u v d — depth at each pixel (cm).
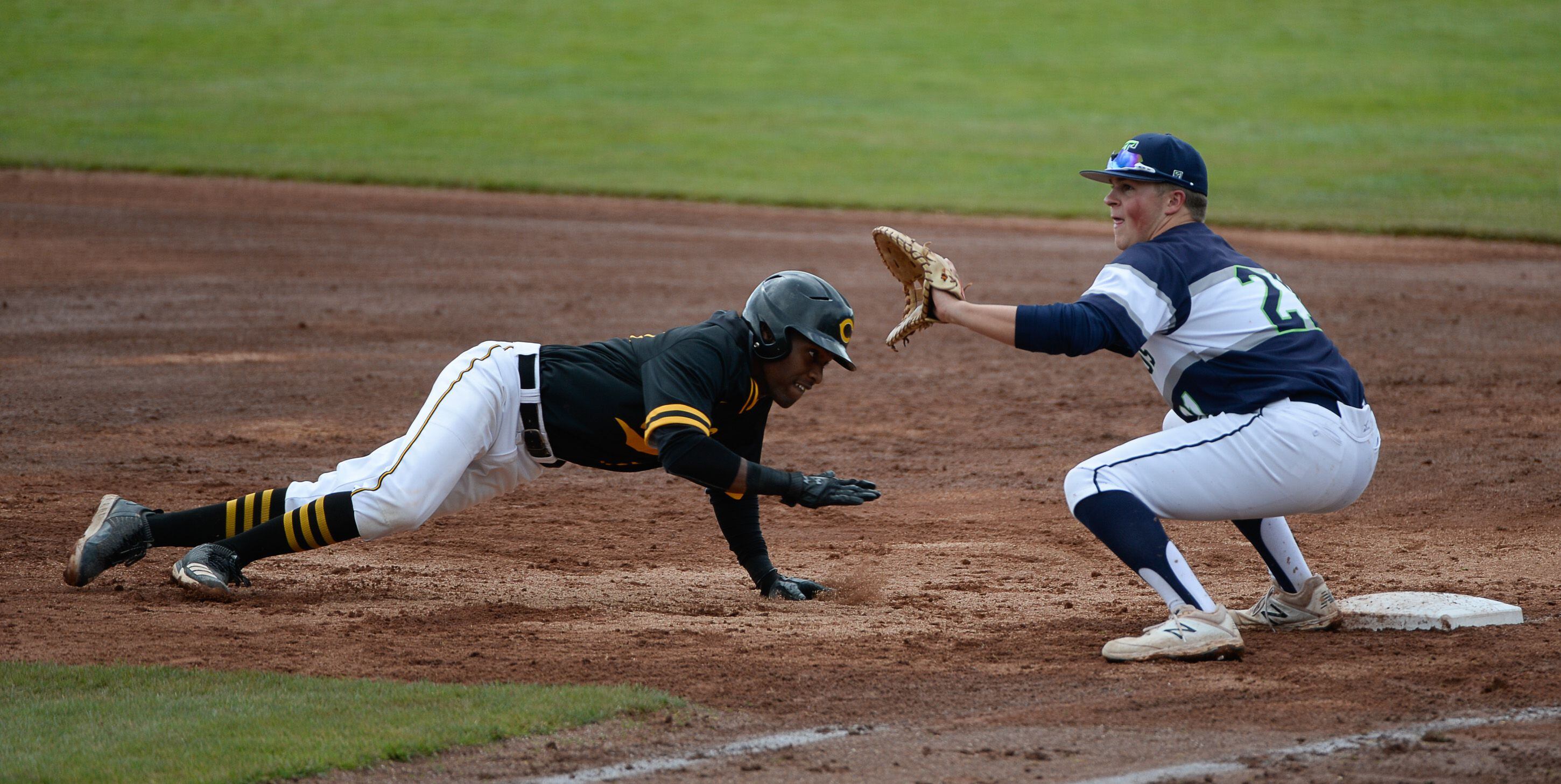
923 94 12181
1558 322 5131
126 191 8094
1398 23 15325
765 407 1955
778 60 13575
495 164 9200
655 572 2303
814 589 2139
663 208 8075
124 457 3092
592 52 13762
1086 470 1706
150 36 13912
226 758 1359
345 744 1394
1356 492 1700
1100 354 4747
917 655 1764
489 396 1911
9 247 6397
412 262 6334
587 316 5075
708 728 1481
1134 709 1539
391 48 13738
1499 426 3500
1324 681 1630
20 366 4125
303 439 3306
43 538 2389
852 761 1391
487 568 2303
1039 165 9475
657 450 1802
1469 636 1823
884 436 3516
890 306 5525
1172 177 1688
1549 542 2456
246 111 10812
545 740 1434
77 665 1669
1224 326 1653
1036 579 2269
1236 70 13175
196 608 1959
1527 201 8225
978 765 1377
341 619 1922
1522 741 1417
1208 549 2455
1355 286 5953
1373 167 9306
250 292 5541
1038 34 14900
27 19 14425
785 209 8119
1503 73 12975
